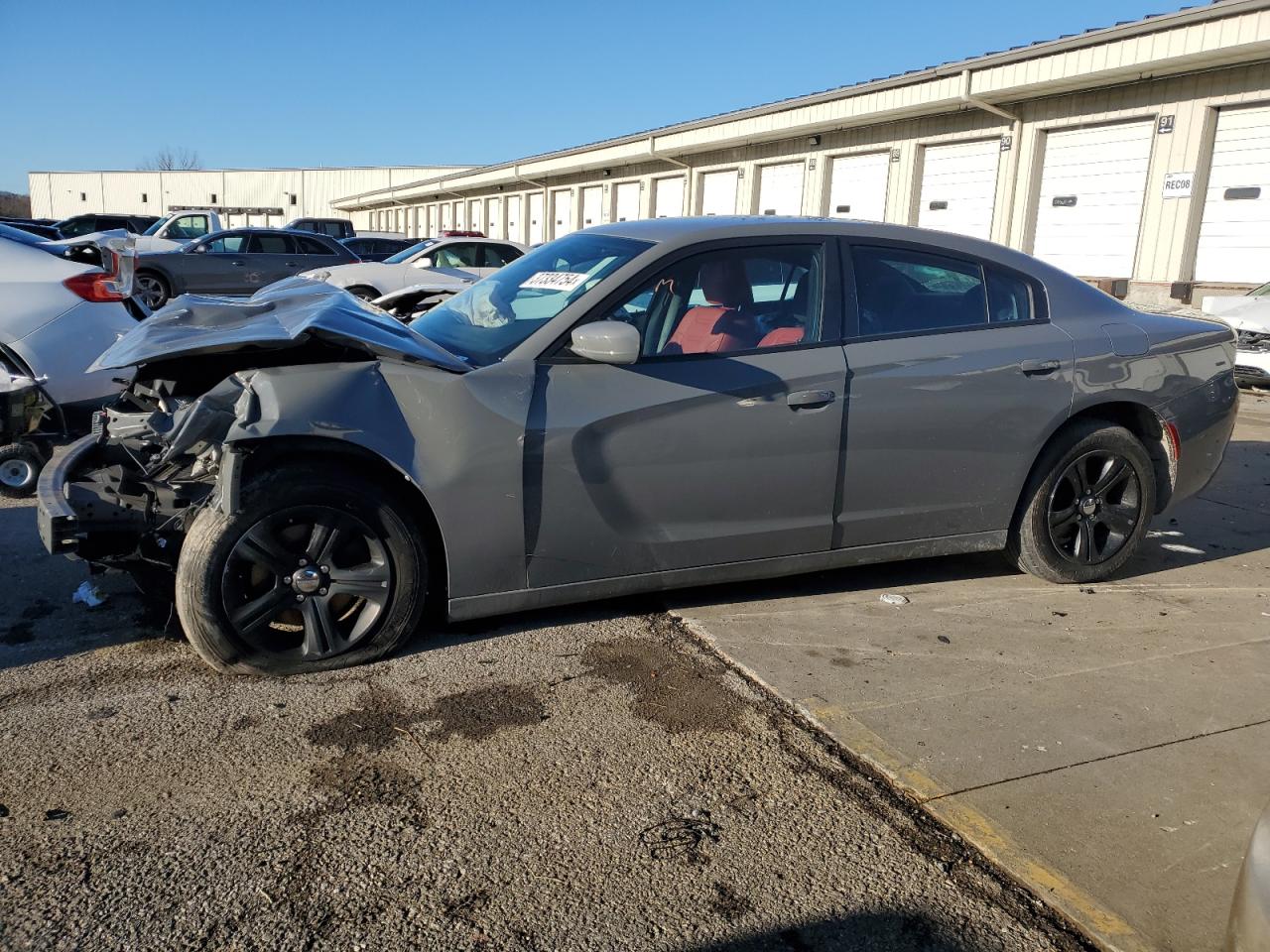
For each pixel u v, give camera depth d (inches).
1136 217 593.0
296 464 126.0
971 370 157.5
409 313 207.0
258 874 90.4
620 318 140.9
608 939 83.8
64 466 146.3
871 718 122.6
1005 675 136.3
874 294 156.7
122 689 125.3
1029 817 102.3
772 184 869.8
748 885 91.5
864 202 777.6
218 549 122.2
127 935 82.0
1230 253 551.2
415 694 126.2
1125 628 155.4
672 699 127.3
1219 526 220.4
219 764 108.4
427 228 1876.2
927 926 86.7
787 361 147.1
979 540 167.5
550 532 135.9
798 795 106.2
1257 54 498.9
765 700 127.7
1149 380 172.1
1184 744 118.0
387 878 90.7
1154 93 570.3
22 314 211.5
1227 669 139.7
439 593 139.9
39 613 149.8
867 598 165.9
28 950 79.7
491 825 99.2
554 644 143.3
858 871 94.0
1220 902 90.0
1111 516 175.9
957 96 639.1
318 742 113.7
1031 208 651.5
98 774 105.4
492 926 84.9
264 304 150.2
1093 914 88.1
